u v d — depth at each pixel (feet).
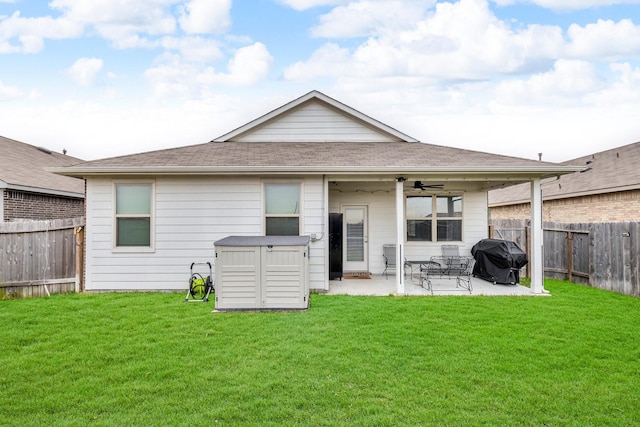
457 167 26.18
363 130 37.96
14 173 37.06
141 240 28.37
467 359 14.55
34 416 10.55
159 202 28.25
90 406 11.07
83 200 45.88
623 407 11.07
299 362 14.25
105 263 28.07
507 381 12.67
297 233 28.63
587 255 30.91
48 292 27.14
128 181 28.12
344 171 26.81
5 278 26.27
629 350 15.57
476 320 20.01
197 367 13.82
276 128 37.93
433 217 37.14
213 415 10.57
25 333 17.74
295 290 22.57
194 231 28.37
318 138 37.88
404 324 19.21
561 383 12.57
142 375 13.16
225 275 22.57
